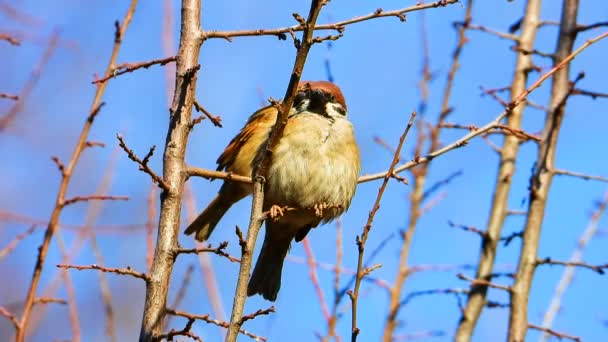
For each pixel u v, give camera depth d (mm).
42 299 8430
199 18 8297
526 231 10734
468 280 10617
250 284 11695
